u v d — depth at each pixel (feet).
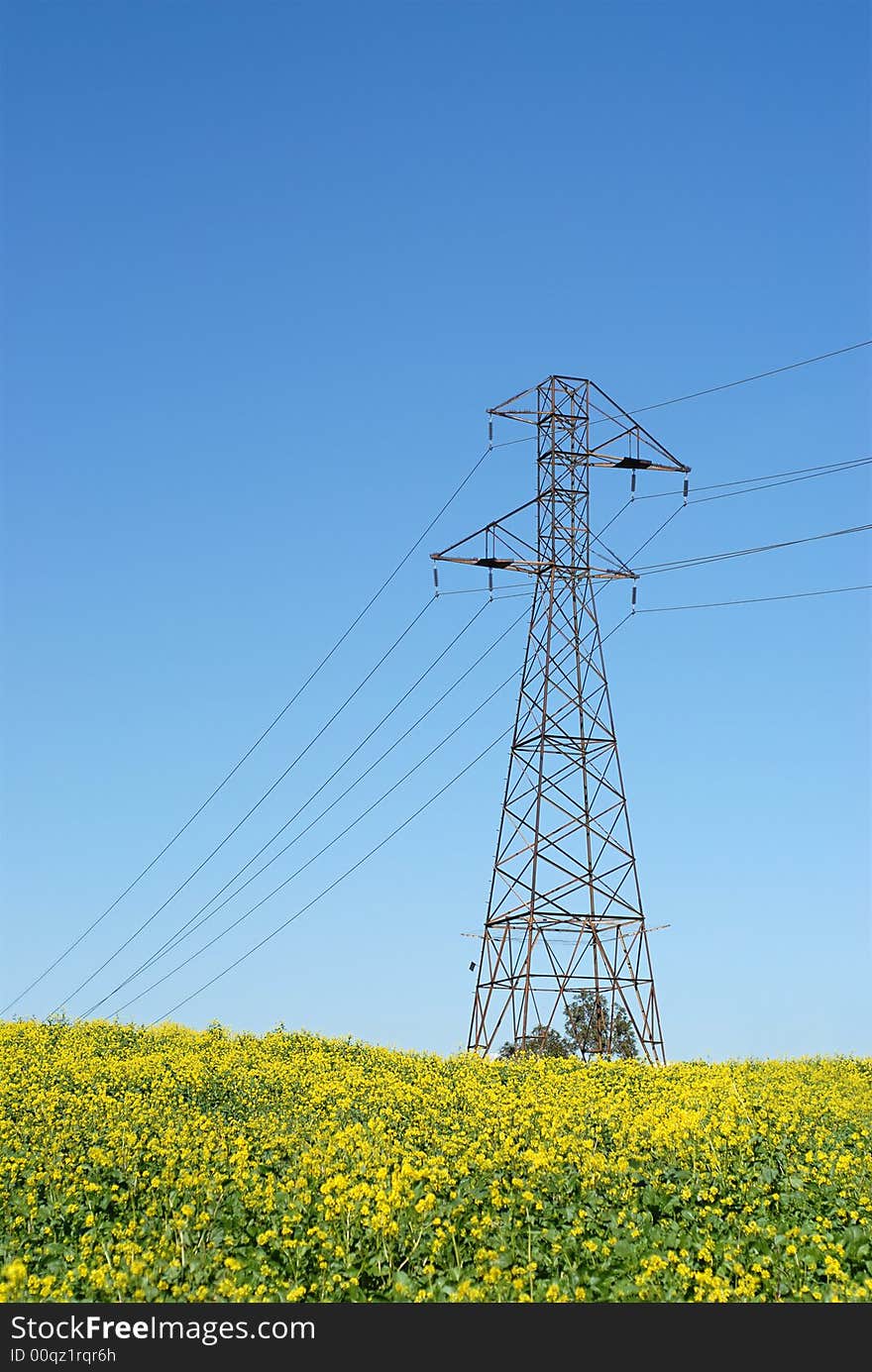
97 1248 58.18
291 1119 94.02
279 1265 56.49
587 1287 54.70
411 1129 88.58
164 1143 79.56
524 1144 84.12
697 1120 86.38
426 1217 61.93
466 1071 127.85
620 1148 80.89
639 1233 62.18
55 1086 108.68
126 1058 131.85
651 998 162.81
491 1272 53.16
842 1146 84.28
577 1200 69.00
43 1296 49.98
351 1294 53.21
